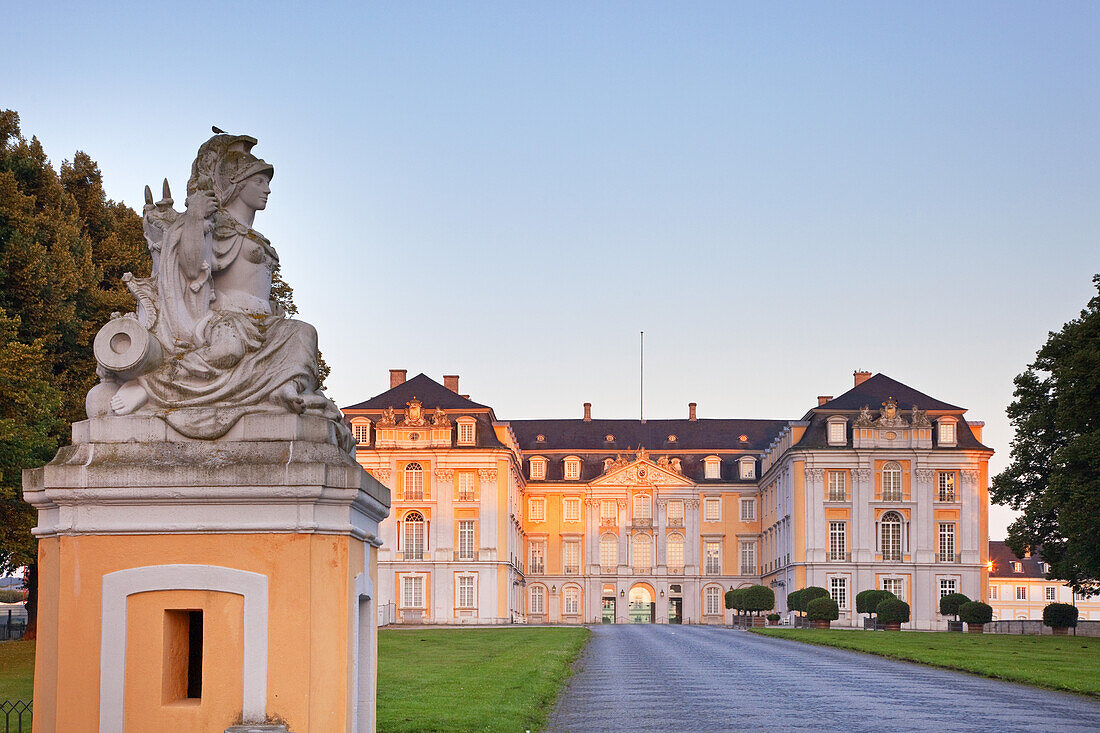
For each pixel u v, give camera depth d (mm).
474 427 96688
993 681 30062
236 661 9992
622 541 113062
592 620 112000
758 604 84438
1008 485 62688
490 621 94312
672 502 113500
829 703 23859
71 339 36000
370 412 98438
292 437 10273
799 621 82000
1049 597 129125
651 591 113625
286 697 9914
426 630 70312
